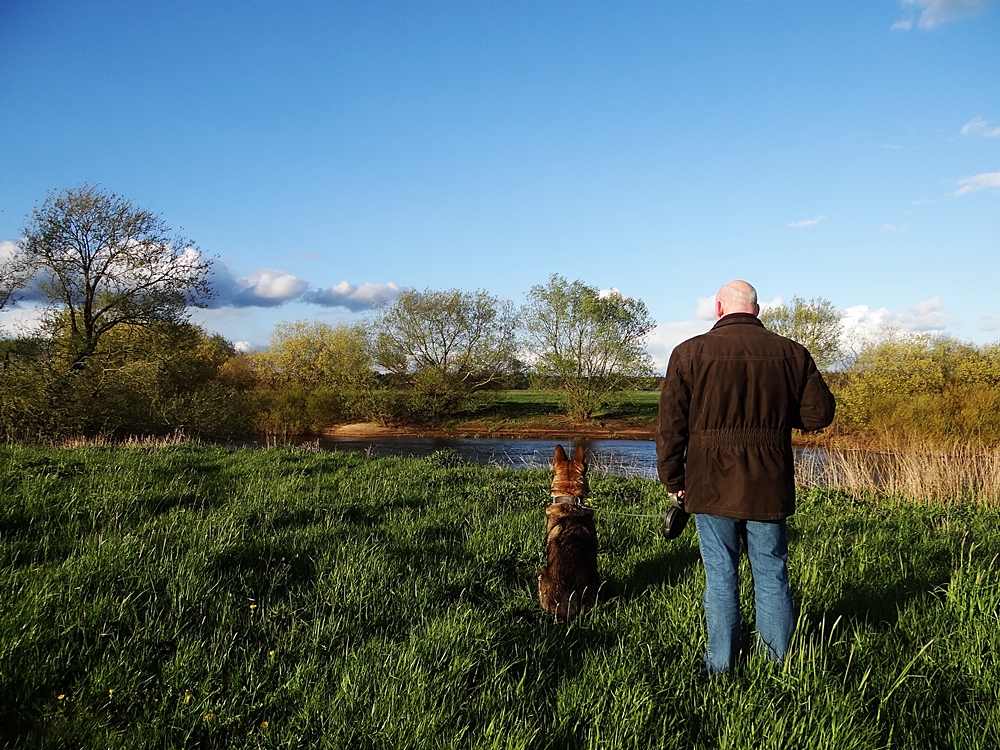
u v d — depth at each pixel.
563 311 37.38
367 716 2.61
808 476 11.23
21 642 3.08
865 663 3.05
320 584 4.20
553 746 2.46
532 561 5.06
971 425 22.53
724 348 3.01
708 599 3.06
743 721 2.50
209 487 8.00
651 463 20.72
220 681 2.95
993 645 3.08
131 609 3.60
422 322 39.69
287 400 36.28
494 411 41.31
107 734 2.55
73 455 10.24
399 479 9.18
